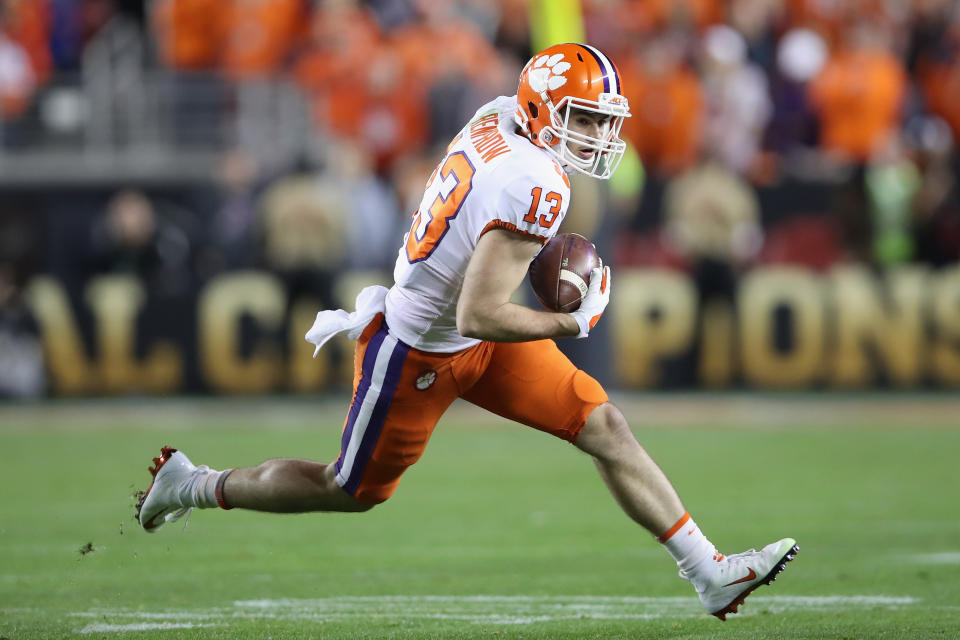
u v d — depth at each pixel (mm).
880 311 44125
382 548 21656
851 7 53406
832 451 34156
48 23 54031
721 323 44219
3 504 26562
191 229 45500
